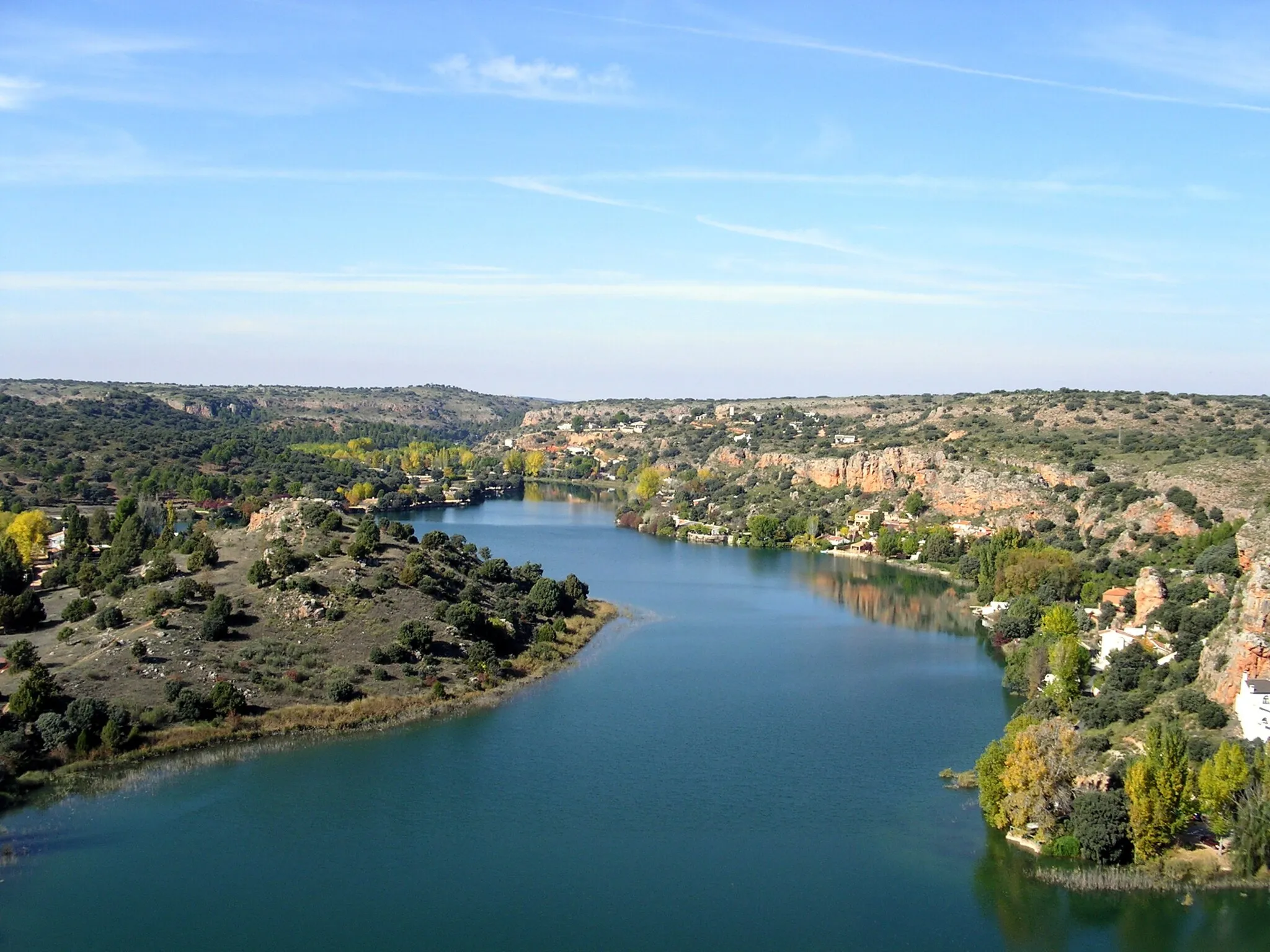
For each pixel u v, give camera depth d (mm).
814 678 174625
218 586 177000
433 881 104625
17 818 115438
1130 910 99375
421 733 144125
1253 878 102562
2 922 95812
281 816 117688
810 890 103438
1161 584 174625
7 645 164125
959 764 135125
